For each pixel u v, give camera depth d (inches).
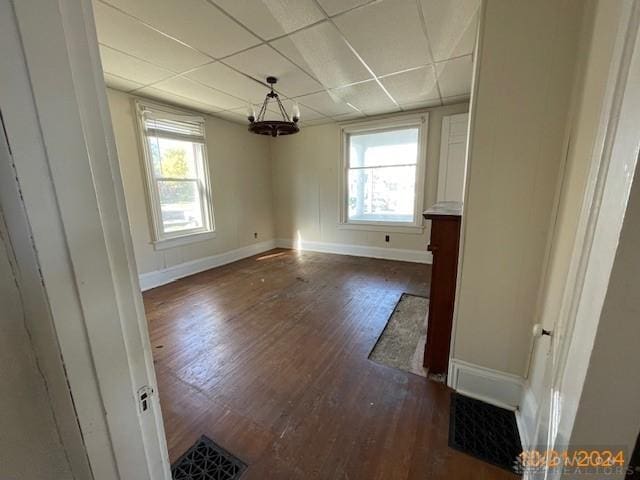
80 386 18.3
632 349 18.7
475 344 59.3
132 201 128.3
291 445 51.3
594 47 36.0
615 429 20.4
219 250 172.4
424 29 75.3
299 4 65.1
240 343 86.0
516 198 49.9
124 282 20.2
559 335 29.8
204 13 67.5
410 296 121.2
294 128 104.7
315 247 206.4
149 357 23.1
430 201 162.1
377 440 51.9
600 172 21.7
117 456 21.1
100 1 62.7
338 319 101.0
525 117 46.8
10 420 16.4
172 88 116.9
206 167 159.6
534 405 48.3
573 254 29.1
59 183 15.8
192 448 50.9
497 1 45.5
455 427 54.1
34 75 14.2
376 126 167.0
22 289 15.8
